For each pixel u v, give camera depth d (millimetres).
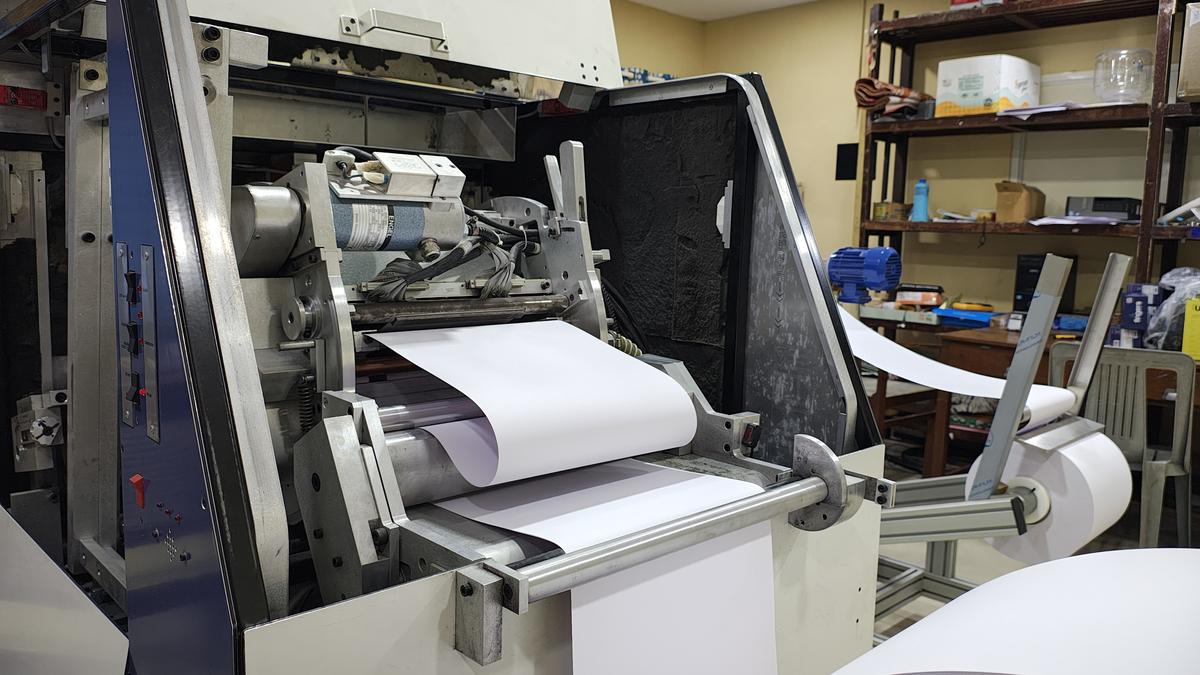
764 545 1393
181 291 962
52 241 1720
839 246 6230
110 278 1439
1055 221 4363
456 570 1014
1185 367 3064
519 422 1211
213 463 916
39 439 1604
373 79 1775
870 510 1702
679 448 1627
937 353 5340
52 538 1702
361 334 1418
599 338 1665
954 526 2266
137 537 1140
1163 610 917
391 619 964
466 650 1014
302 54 1540
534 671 1138
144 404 1075
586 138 2135
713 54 6906
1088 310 4816
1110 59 4395
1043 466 2623
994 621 919
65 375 1727
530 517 1243
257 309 1313
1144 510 3141
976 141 5281
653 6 6457
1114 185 4770
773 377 1779
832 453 1436
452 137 2131
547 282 1707
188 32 1088
